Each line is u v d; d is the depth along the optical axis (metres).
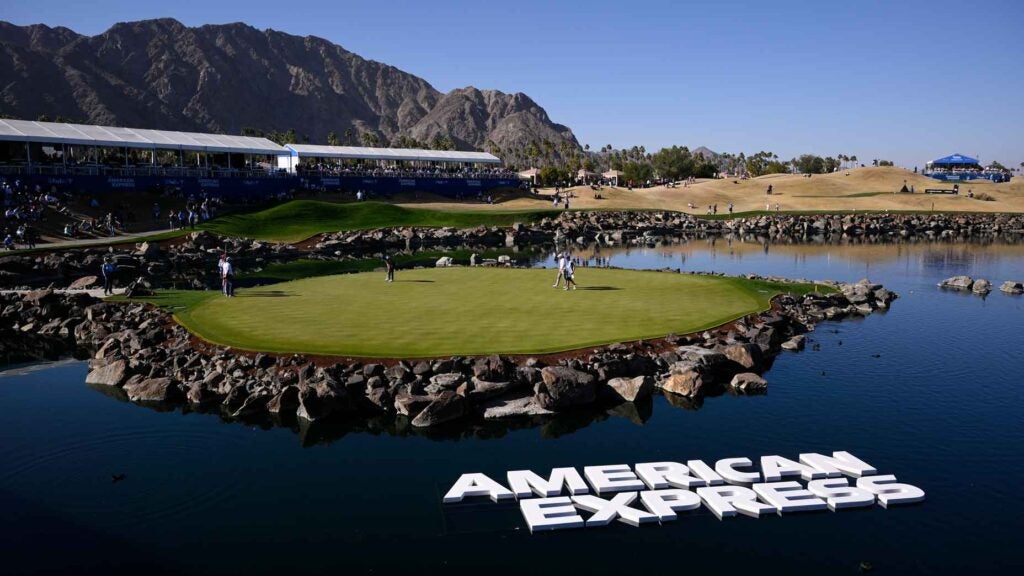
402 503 19.58
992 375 31.08
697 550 17.20
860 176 178.12
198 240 79.50
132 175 96.25
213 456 22.77
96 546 17.47
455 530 18.14
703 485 20.27
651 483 20.12
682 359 30.19
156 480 21.03
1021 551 17.12
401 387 26.64
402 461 22.42
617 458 22.55
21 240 70.00
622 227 116.62
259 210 99.50
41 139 89.25
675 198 153.25
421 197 131.12
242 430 24.97
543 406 26.23
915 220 121.38
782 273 65.62
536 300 41.94
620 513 18.64
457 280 51.38
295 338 31.80
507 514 18.92
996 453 22.64
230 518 18.81
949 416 25.98
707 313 37.84
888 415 26.12
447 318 36.22
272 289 47.50
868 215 126.56
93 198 89.44
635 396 27.39
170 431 24.84
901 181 172.88
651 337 32.09
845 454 22.12
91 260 66.06
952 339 38.00
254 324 35.12
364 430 25.00
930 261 75.94
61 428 25.11
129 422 25.72
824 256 80.81
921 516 18.73
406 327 33.97
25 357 35.44
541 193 150.00
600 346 30.28
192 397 27.50
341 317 36.66
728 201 151.62
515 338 31.58
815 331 40.03
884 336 38.78
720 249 90.12
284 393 26.28
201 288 56.78
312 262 77.06
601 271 56.72
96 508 19.36
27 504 19.59
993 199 154.00
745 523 18.41
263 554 17.09
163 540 17.73
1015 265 72.38
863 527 18.19
